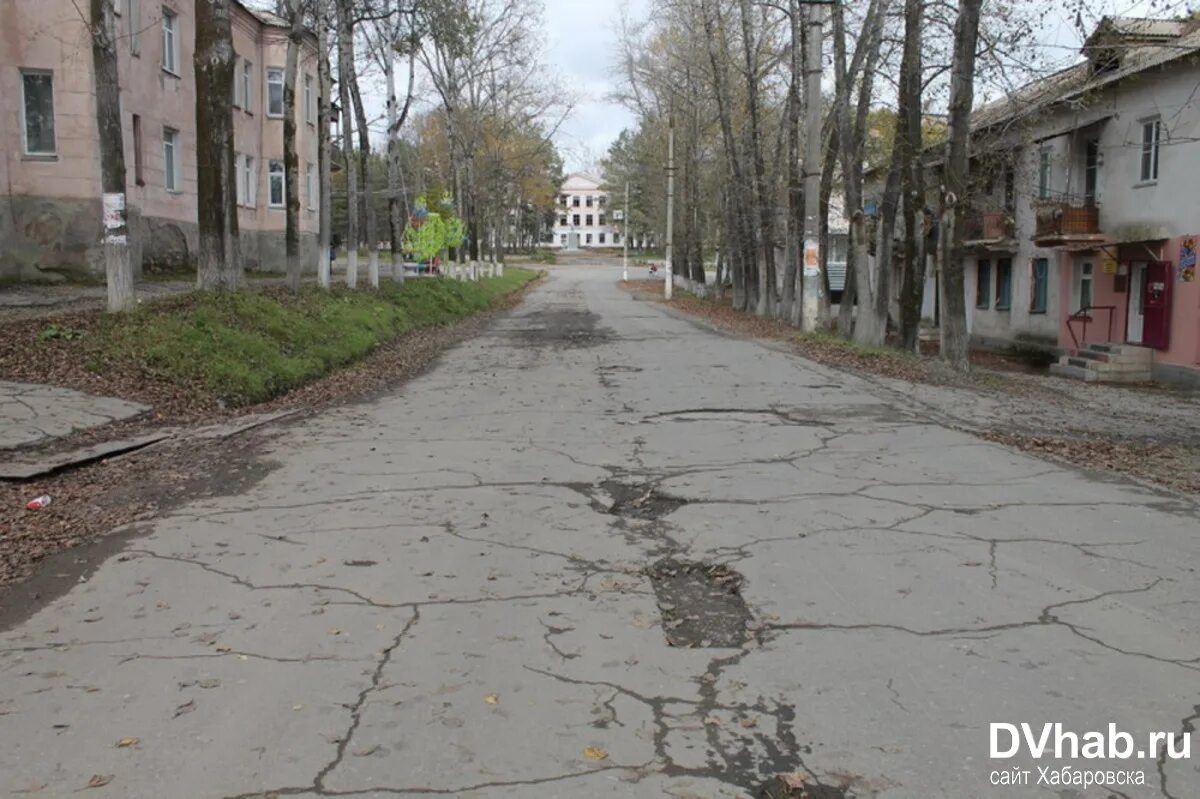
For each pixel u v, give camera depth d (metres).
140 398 11.64
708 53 32.94
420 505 7.41
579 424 11.16
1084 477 8.41
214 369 12.86
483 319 31.59
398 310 24.84
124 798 3.37
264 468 8.80
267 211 36.75
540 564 5.97
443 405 12.77
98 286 22.77
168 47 27.91
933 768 3.57
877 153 31.62
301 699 4.12
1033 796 3.39
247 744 3.74
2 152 22.42
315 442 10.06
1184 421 14.64
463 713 3.99
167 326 13.71
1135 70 20.81
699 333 25.27
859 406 12.59
